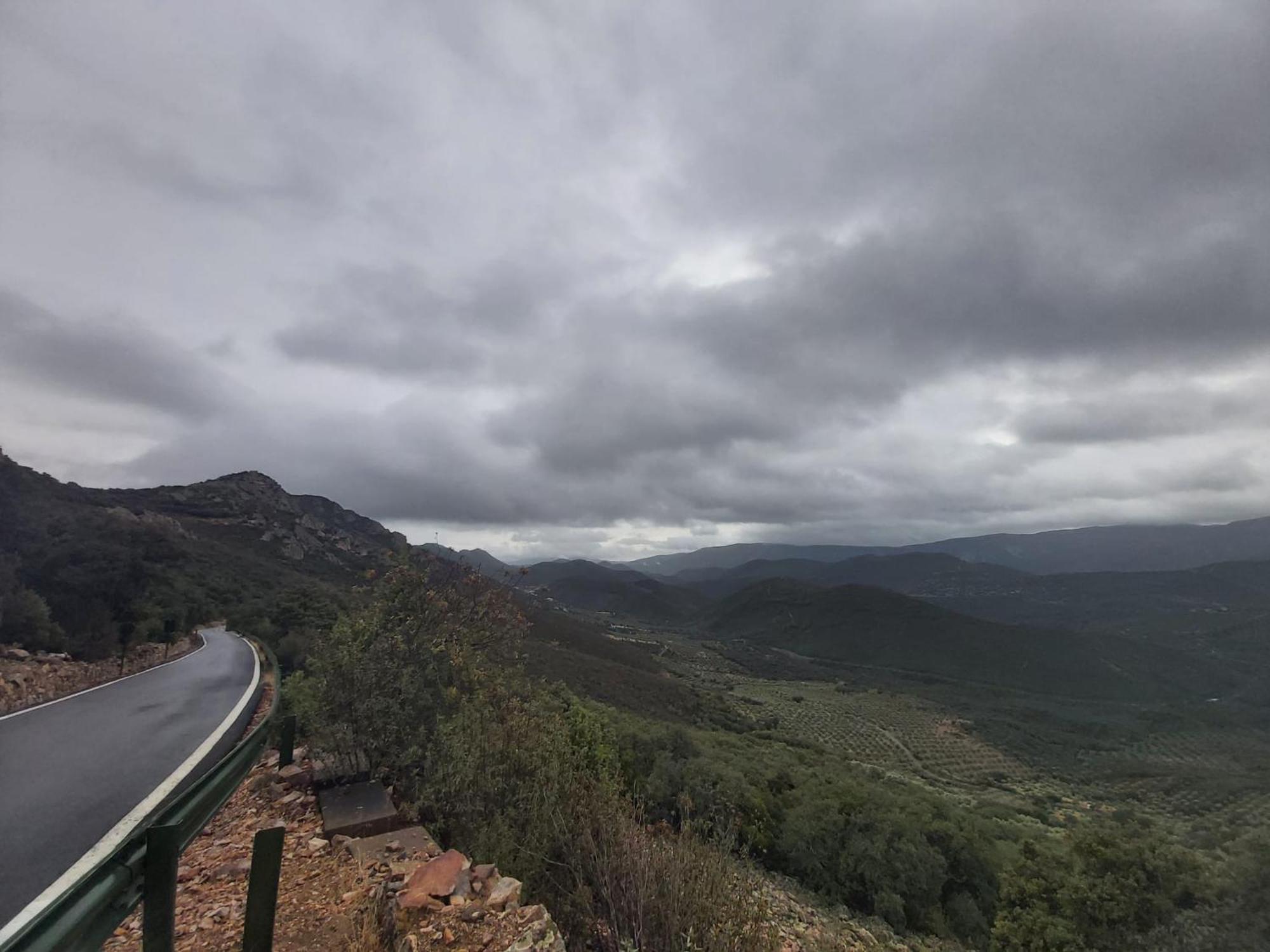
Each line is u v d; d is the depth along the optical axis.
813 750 60.22
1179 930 13.63
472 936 3.62
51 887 4.95
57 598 18.59
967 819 26.64
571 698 11.88
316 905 4.51
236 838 5.98
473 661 8.59
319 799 6.53
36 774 8.20
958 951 15.67
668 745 21.94
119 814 6.68
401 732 7.04
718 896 4.59
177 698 14.20
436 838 5.95
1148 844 15.38
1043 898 16.30
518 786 6.16
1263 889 13.20
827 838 20.12
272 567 58.53
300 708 8.03
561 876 5.34
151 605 22.30
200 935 4.12
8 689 13.11
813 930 10.02
